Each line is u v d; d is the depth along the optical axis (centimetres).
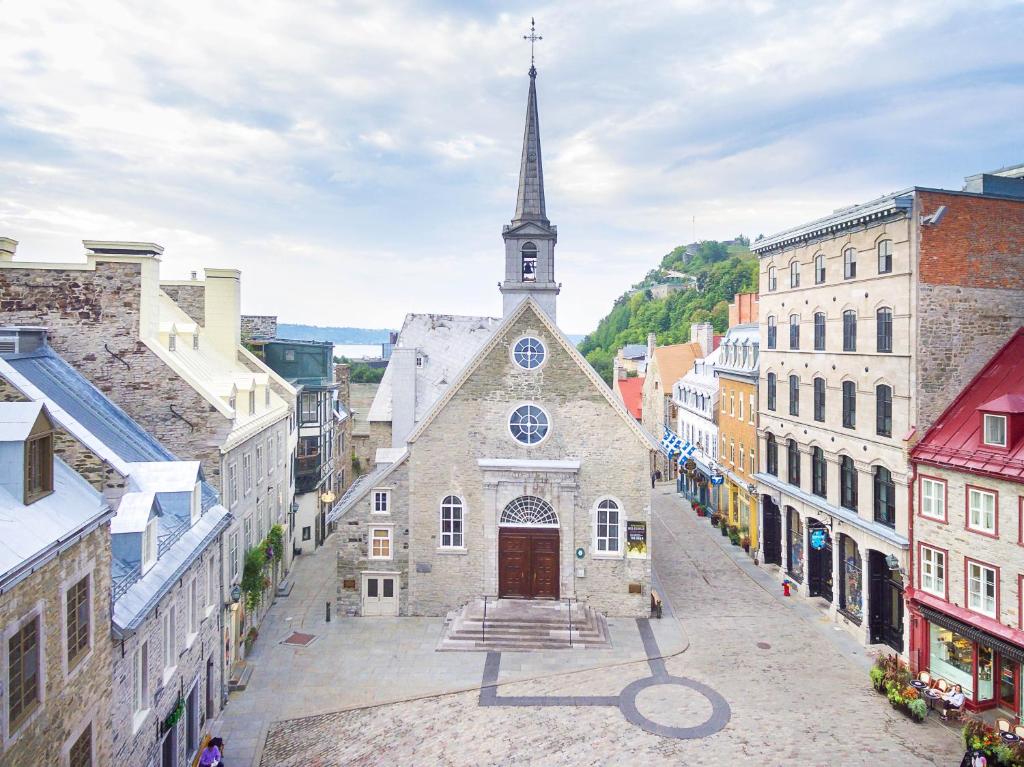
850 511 2869
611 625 2925
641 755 1948
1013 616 2031
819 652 2645
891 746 1969
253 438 2931
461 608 3031
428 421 3025
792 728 2077
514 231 3459
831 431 2984
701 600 3231
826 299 3020
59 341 2453
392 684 2430
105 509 1373
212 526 2089
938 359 2453
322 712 2247
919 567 2417
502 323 3022
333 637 2836
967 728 1908
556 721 2156
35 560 1065
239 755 1997
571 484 2981
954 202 2473
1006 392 2292
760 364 3709
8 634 1009
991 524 2127
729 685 2375
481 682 2434
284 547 3653
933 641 2372
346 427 5538
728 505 4562
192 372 2702
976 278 2492
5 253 2578
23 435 1175
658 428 6562
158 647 1664
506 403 3027
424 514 3038
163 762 1739
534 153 3519
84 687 1266
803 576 3278
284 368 4269
